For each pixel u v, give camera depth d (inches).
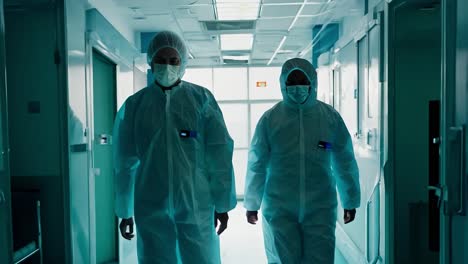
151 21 185.2
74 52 107.0
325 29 186.4
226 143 84.4
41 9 100.7
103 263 153.4
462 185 52.5
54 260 102.1
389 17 103.0
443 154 56.8
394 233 105.4
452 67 54.9
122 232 89.5
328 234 94.9
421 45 102.8
